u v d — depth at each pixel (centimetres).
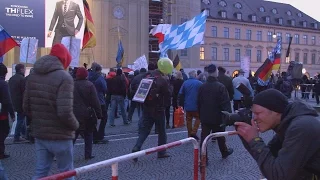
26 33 2353
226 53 7038
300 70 2116
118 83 1291
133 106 1382
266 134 1098
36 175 457
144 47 4097
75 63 1245
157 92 762
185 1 4291
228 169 720
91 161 783
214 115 741
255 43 7350
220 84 746
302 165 240
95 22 3788
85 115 743
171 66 780
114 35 3894
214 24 6931
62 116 436
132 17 4003
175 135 1117
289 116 255
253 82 2220
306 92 2698
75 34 2386
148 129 779
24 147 917
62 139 450
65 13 2375
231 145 948
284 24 7744
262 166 252
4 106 741
